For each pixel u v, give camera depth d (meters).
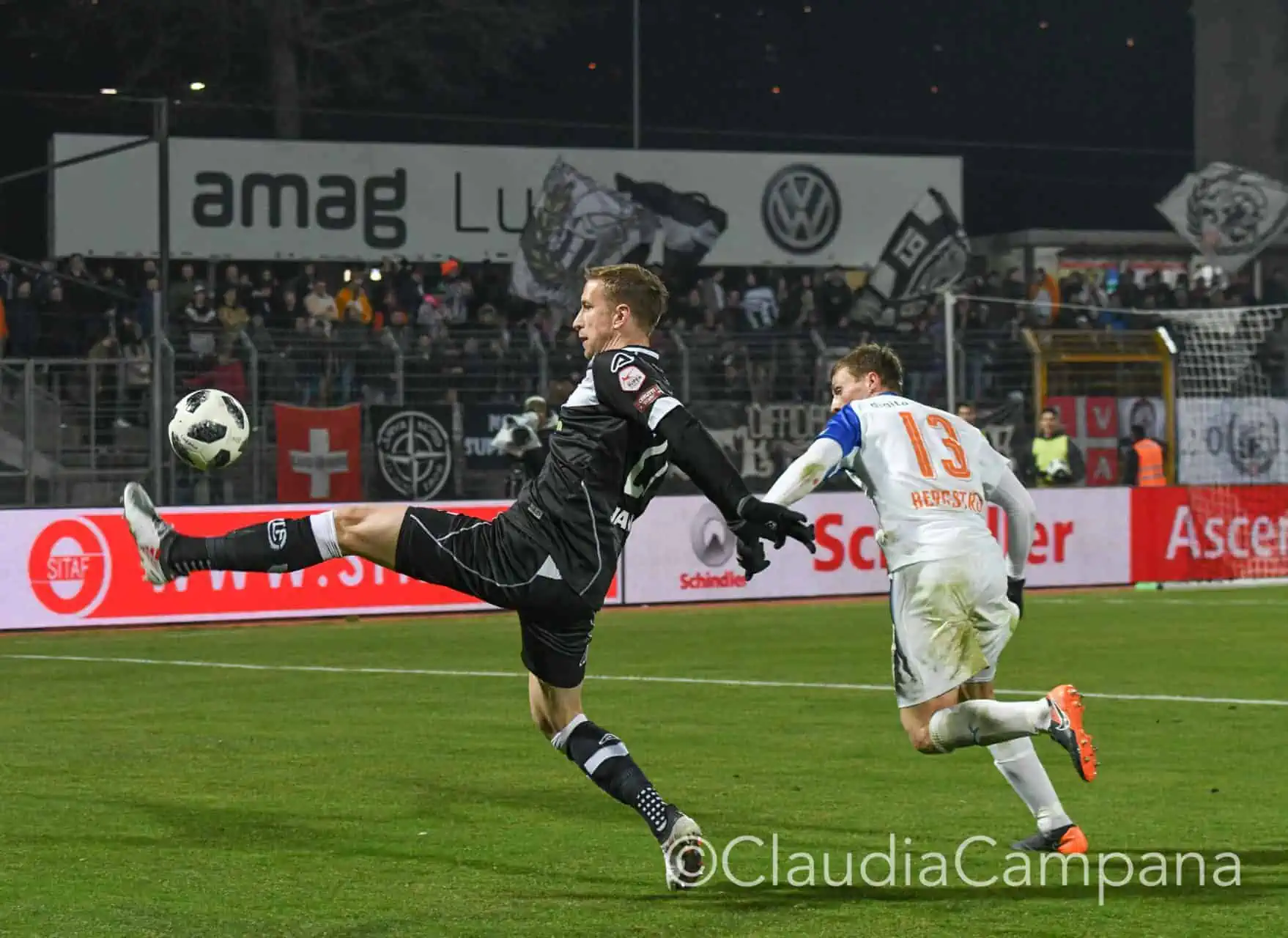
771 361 58.38
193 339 54.06
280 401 52.78
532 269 66.00
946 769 21.81
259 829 18.22
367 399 53.91
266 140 63.25
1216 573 53.69
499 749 23.75
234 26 75.94
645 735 24.91
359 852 17.02
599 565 14.52
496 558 14.44
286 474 51.03
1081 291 71.69
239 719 26.89
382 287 63.34
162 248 54.06
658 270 67.62
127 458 51.22
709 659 35.03
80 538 42.28
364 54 78.75
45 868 16.25
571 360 55.66
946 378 57.81
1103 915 14.31
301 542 14.60
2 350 54.22
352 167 64.25
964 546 15.72
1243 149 78.81
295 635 40.78
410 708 28.11
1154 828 17.97
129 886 15.50
